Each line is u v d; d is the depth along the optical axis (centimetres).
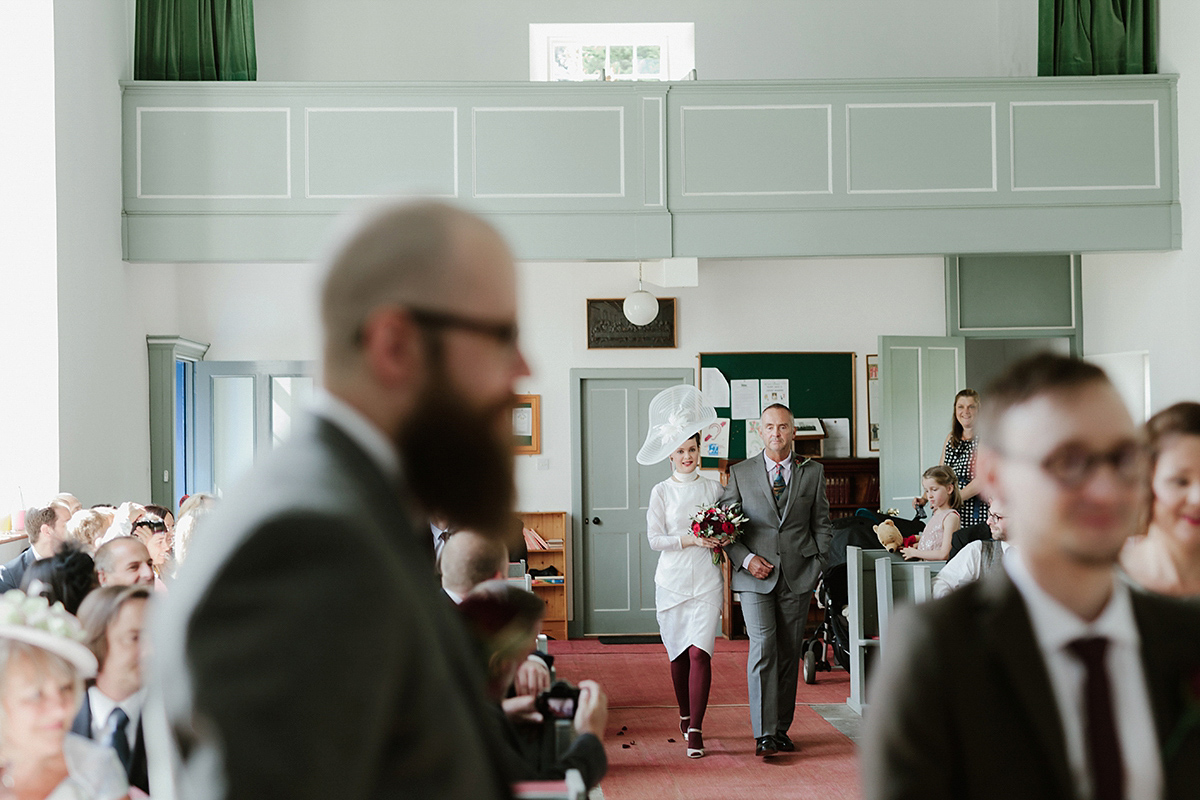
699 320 883
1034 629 110
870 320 889
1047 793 107
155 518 453
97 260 644
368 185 690
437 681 81
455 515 94
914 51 864
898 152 703
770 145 701
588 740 171
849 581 609
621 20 853
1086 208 706
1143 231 709
